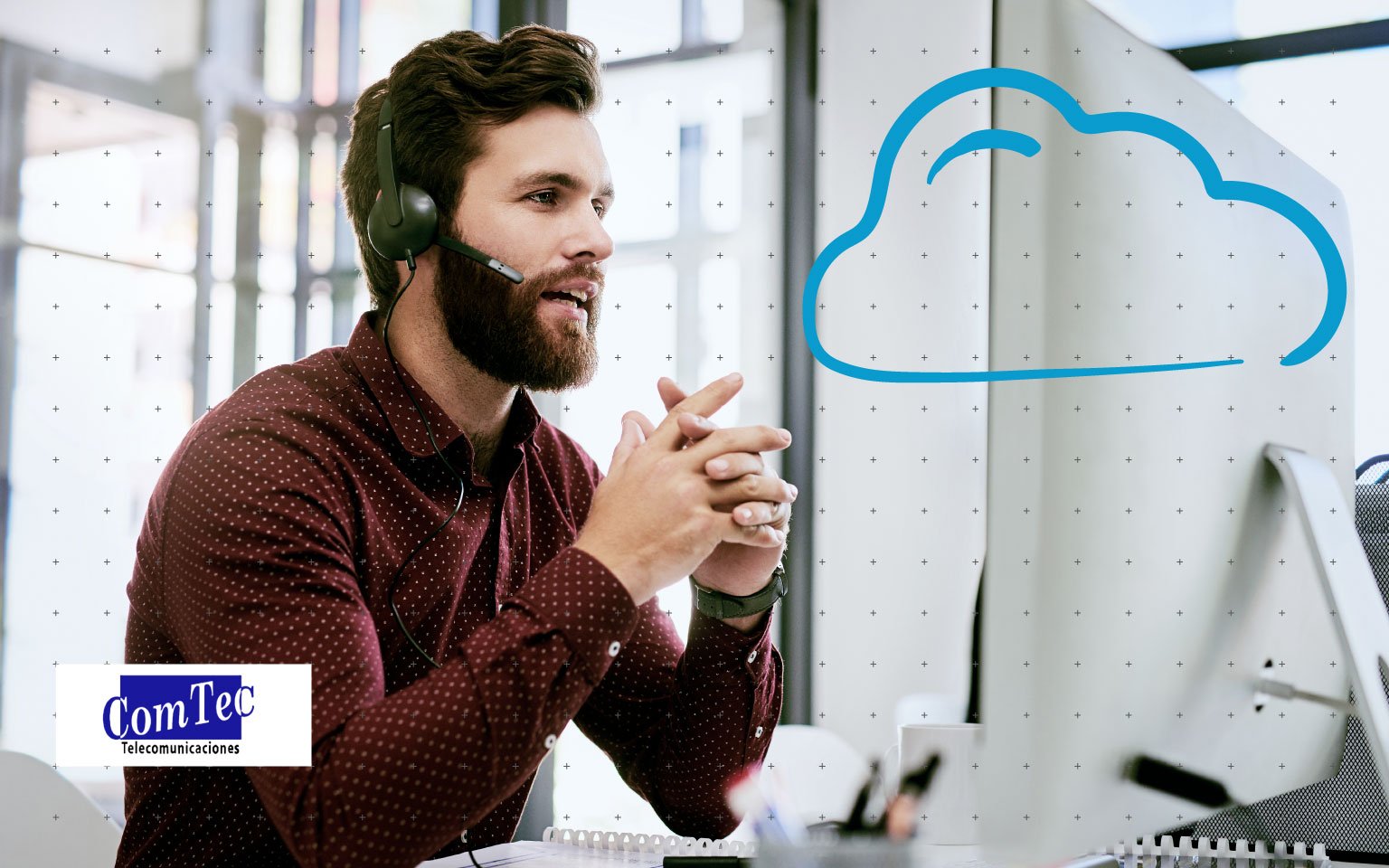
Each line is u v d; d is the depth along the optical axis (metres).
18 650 2.38
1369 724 0.62
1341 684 0.77
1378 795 0.87
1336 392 0.76
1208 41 0.81
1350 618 0.64
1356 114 0.79
